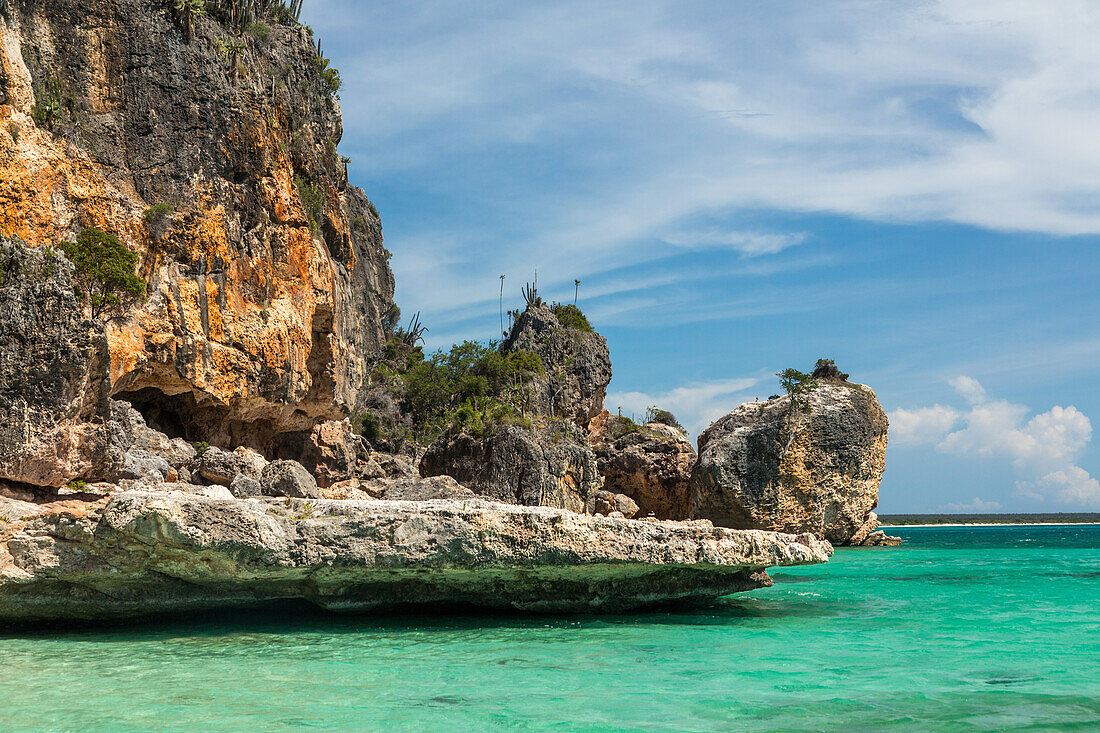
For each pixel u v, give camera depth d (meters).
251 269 39.72
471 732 9.52
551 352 104.81
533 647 15.06
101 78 34.97
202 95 37.69
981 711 10.55
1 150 29.36
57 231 30.55
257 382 39.00
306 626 17.31
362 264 81.75
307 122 46.81
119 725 9.73
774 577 33.91
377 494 41.16
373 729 9.62
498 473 52.91
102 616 16.83
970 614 20.45
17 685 11.79
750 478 68.81
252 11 45.59
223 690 11.53
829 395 72.50
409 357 97.75
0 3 31.58
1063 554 53.56
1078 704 10.94
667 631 17.08
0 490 16.94
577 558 16.80
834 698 11.27
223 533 14.98
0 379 17.05
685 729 9.69
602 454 83.56
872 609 21.59
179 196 36.19
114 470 19.98
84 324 18.39
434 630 16.95
